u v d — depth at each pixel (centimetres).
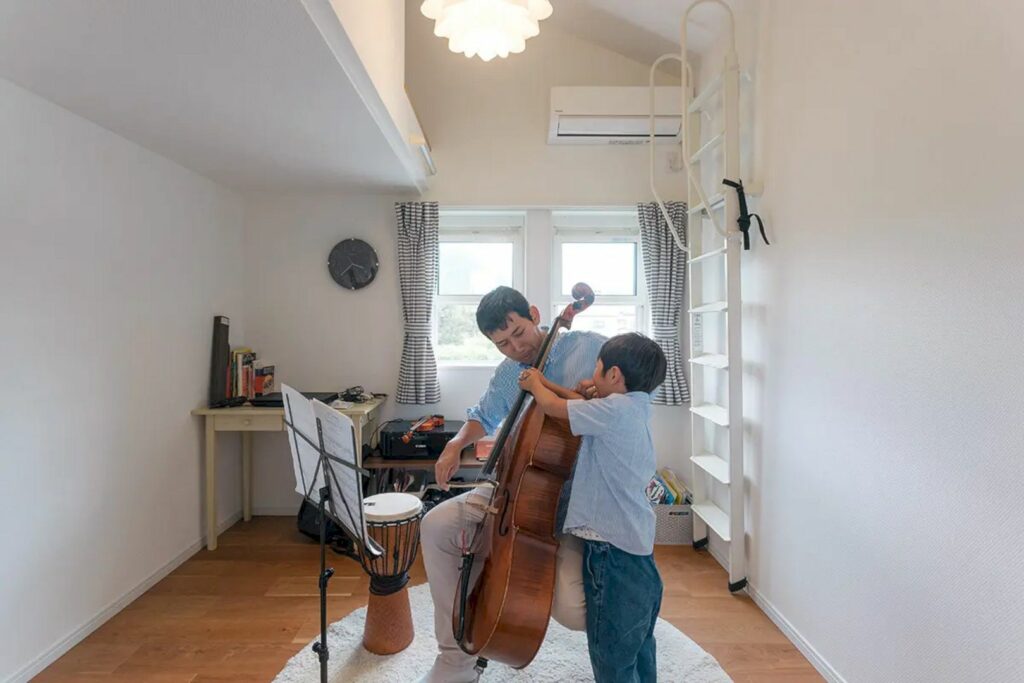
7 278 172
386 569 189
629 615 139
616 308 340
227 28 142
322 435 150
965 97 123
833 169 174
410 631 195
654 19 276
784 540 204
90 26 140
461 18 152
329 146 237
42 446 185
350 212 324
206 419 276
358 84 180
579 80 320
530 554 140
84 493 203
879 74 152
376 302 324
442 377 327
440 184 322
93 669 182
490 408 189
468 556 150
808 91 188
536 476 145
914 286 138
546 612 137
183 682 175
